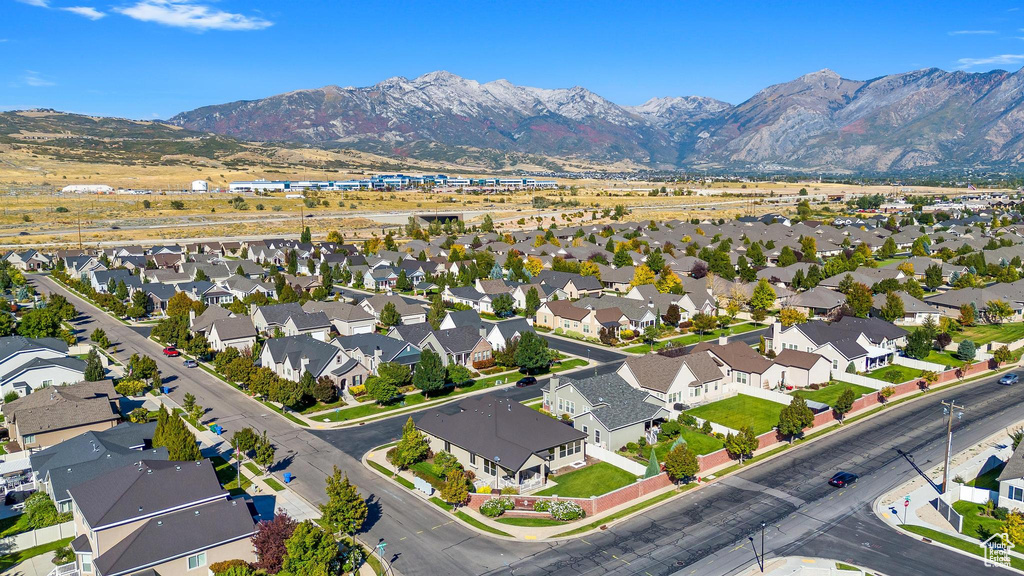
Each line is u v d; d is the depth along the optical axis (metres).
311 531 41.72
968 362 87.12
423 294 139.00
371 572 43.19
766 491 54.47
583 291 127.00
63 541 47.12
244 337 95.25
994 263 151.00
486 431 58.53
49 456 54.41
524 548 46.22
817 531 48.12
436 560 44.72
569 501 50.97
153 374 78.38
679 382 73.75
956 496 53.41
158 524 42.00
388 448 63.03
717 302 116.94
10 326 93.88
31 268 167.25
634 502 52.81
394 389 73.56
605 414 63.28
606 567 43.75
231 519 43.69
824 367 81.56
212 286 126.50
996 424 68.12
